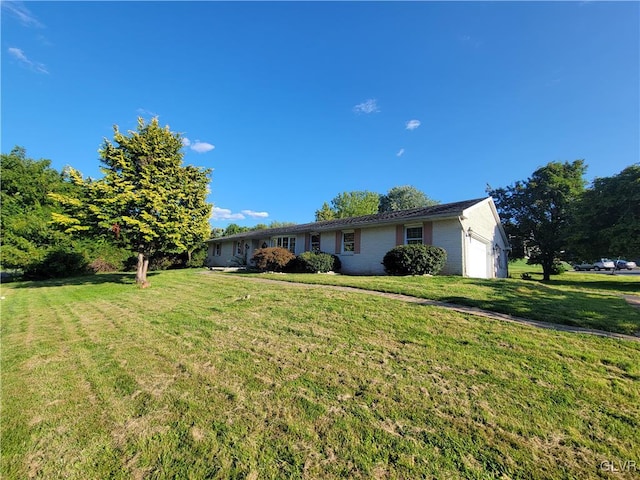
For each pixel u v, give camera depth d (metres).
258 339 4.98
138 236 12.69
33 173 22.23
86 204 12.23
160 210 12.62
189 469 2.14
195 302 8.59
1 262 17.92
